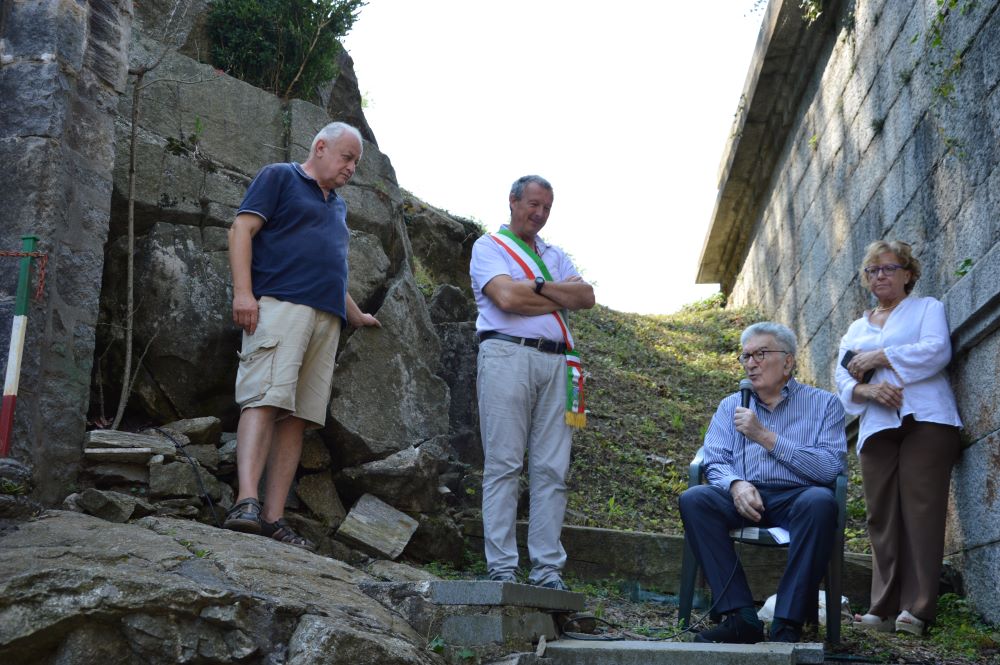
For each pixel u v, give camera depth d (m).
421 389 5.59
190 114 5.42
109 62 4.48
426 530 5.11
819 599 4.72
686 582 4.37
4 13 4.21
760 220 12.19
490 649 3.38
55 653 2.76
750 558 5.23
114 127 4.49
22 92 4.13
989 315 4.77
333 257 4.52
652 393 8.84
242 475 4.09
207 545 3.45
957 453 4.96
